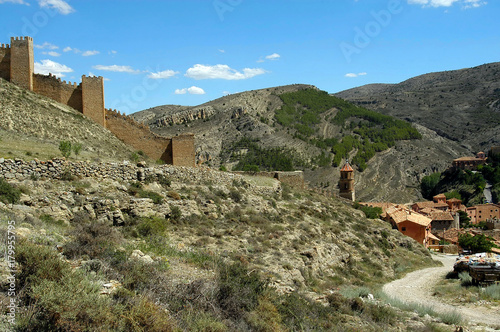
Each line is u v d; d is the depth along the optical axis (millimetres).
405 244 50594
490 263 29734
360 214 57906
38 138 34031
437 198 132375
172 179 29594
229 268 14773
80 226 16266
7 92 37906
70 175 21625
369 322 16422
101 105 42969
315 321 14000
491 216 122625
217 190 31641
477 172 159750
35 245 10805
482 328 18328
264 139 199125
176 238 20703
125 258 12969
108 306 9289
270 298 13945
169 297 11523
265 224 28797
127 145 42688
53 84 42219
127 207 20953
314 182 166875
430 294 27953
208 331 10273
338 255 31375
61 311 8375
